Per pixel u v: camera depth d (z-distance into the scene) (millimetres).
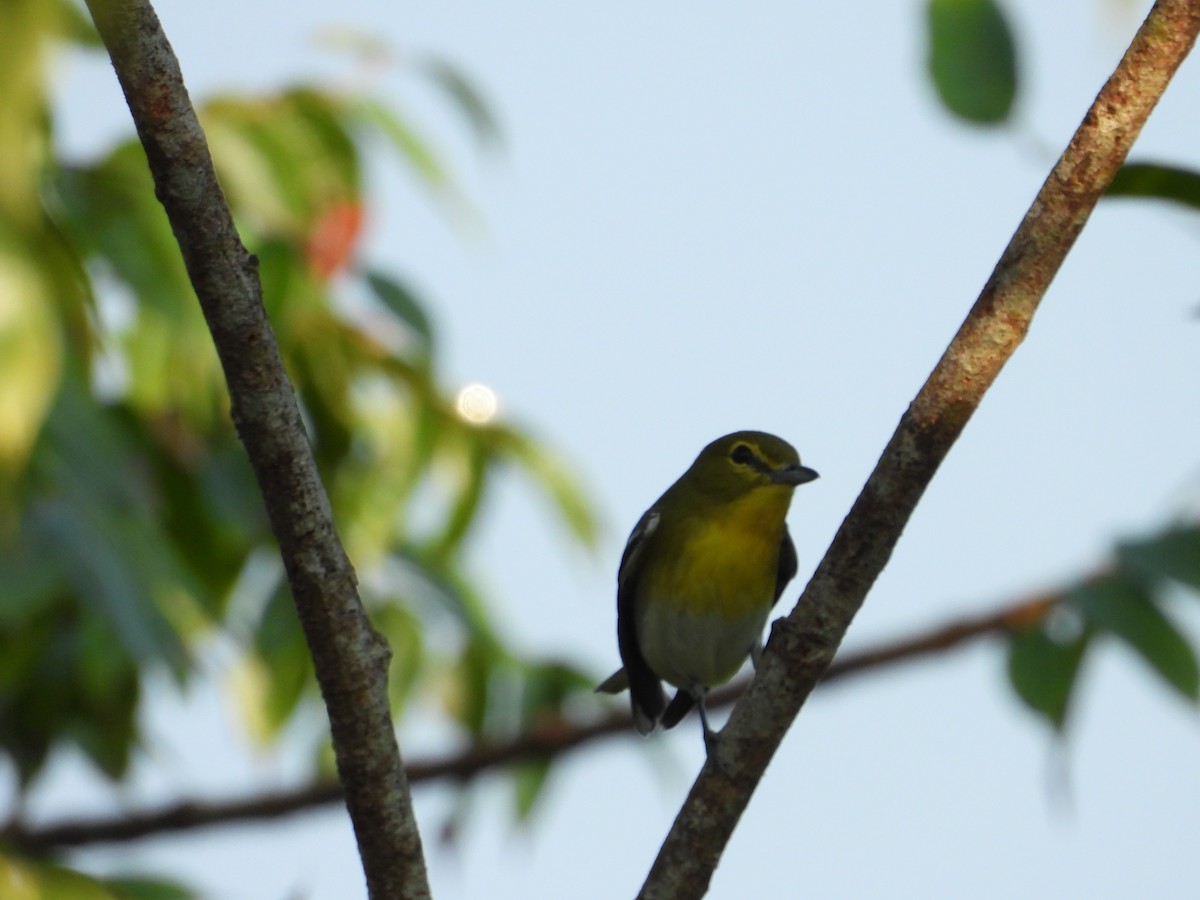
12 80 5379
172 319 9508
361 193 10758
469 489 11383
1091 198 6023
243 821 10625
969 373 6125
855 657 11000
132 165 9594
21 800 11156
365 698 6312
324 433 10812
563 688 12000
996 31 7422
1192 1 5910
